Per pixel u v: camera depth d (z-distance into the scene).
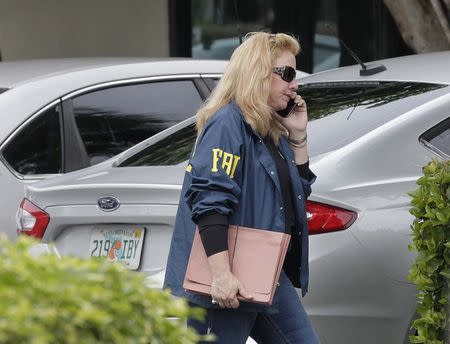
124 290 8.52
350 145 17.81
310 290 16.95
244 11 42.66
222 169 14.23
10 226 22.95
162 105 25.42
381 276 17.25
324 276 16.97
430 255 14.91
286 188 14.71
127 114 24.92
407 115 18.39
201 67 26.30
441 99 18.72
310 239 16.97
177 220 14.84
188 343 8.86
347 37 42.38
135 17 42.16
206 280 14.21
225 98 14.77
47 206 18.78
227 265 14.04
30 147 23.55
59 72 24.70
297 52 15.02
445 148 18.41
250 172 14.50
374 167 17.70
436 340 15.17
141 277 8.76
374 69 21.00
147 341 8.55
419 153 18.08
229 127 14.42
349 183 17.39
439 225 14.83
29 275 8.03
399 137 18.08
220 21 42.69
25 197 19.36
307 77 22.16
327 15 42.56
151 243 17.97
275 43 14.77
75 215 18.45
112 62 25.83
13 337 7.59
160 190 17.64
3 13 42.44
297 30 42.59
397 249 17.34
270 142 14.84
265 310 14.54
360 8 42.09
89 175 19.12
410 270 16.27
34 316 7.70
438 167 15.12
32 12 42.44
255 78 14.54
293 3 42.62
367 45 42.12
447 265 14.94
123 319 8.26
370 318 17.25
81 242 18.61
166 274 14.87
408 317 17.41
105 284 8.41
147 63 25.70
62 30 42.38
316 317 17.02
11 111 23.52
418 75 20.06
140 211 17.84
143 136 25.00
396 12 31.55
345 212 17.17
